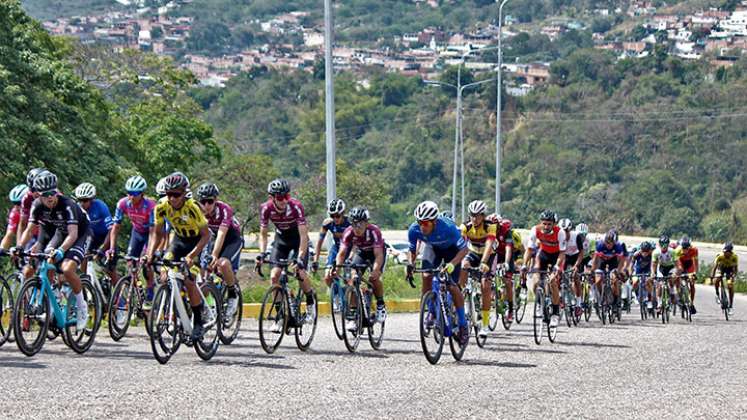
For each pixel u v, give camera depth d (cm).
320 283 2362
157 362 1074
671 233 7606
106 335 1333
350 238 1255
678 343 1492
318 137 10306
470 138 9581
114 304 1263
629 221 7819
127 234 2589
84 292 1157
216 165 5459
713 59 10562
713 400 939
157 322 1050
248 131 10862
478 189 8775
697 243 6550
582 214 8044
